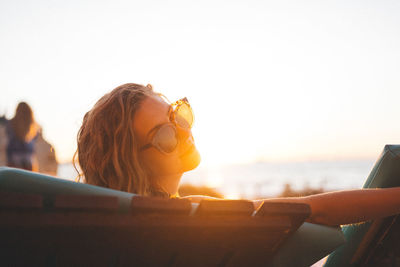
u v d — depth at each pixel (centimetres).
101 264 82
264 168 8431
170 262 87
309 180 3769
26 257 76
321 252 99
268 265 96
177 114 127
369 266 149
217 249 88
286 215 83
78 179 136
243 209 81
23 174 80
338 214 101
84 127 134
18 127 662
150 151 120
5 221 67
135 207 74
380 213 103
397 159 130
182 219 78
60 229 71
